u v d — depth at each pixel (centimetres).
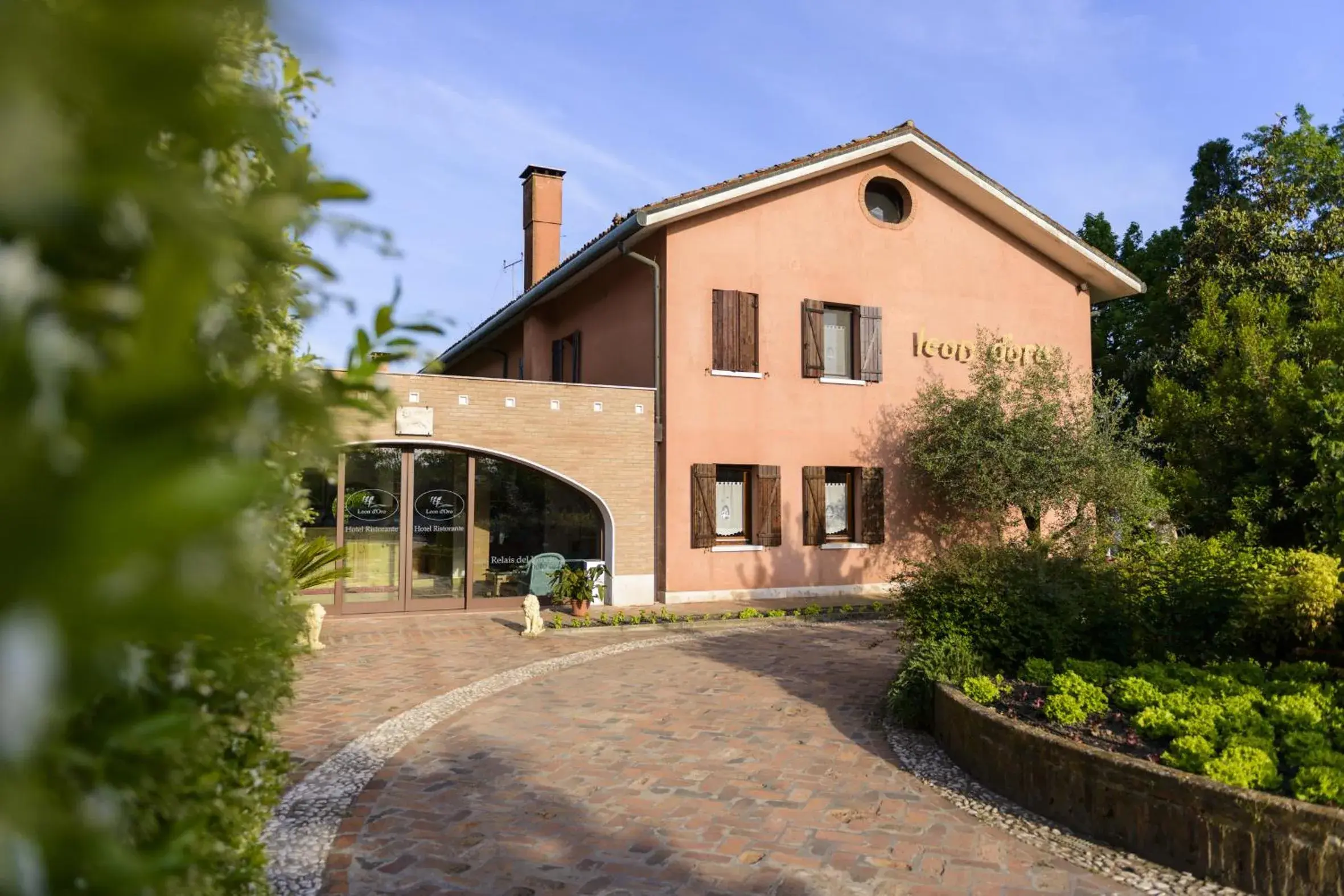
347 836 595
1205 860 538
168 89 49
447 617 1566
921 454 1894
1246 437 1176
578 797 673
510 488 1670
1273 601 776
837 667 1161
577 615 1538
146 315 51
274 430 80
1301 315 2155
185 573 43
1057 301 2153
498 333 2483
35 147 44
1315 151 2356
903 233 1980
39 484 42
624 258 1900
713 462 1764
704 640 1366
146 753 97
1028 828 618
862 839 597
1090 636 881
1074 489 1767
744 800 668
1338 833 494
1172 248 2944
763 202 1833
